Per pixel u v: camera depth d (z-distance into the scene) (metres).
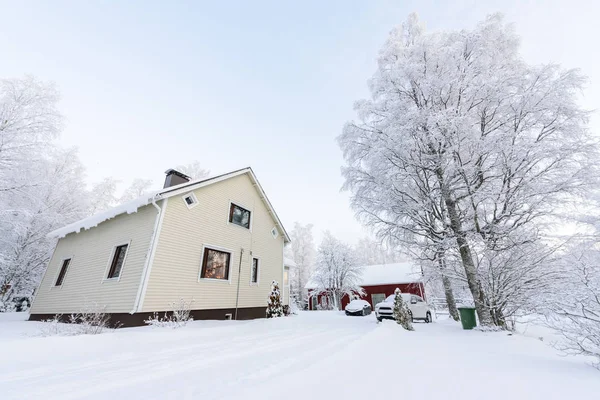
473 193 8.00
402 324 8.09
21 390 2.62
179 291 9.41
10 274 14.76
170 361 3.85
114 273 9.67
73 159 18.06
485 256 8.30
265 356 4.06
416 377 2.75
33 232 15.01
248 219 14.12
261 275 14.16
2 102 11.98
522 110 7.55
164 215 9.48
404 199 9.29
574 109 6.98
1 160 11.91
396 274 28.52
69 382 2.88
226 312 11.27
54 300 11.08
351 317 14.99
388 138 8.92
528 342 5.64
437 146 8.28
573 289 4.63
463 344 5.30
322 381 2.46
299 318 12.55
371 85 10.68
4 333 6.52
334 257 29.62
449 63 8.58
